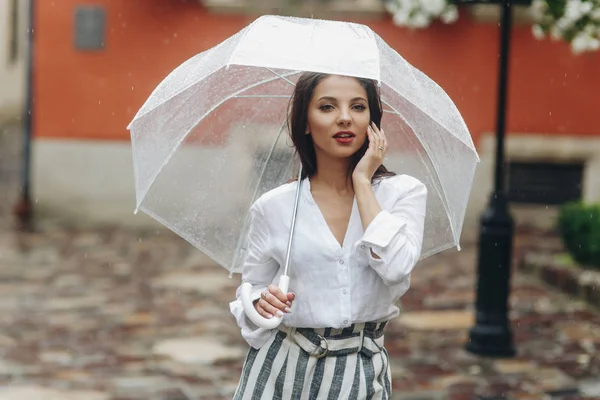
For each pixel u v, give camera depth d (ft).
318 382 10.78
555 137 46.73
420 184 11.09
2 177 64.59
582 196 46.96
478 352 25.41
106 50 47.73
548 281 34.19
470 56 46.65
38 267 37.99
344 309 10.67
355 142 10.70
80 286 34.63
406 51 46.83
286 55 10.25
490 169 46.78
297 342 10.82
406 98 10.44
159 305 31.73
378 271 10.39
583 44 24.56
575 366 24.38
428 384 22.89
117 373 23.97
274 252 10.96
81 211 48.75
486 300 25.40
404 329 28.27
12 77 79.66
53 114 48.29
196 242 12.50
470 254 41.06
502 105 24.95
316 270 10.69
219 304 31.99
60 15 47.70
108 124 48.26
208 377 23.71
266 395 10.85
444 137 11.20
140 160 11.42
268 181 12.42
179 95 11.48
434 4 26.58
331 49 10.25
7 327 28.58
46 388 22.61
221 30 47.55
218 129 12.32
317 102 10.69
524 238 43.06
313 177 11.15
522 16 46.09
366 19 46.78
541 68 46.47
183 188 12.37
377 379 10.96
